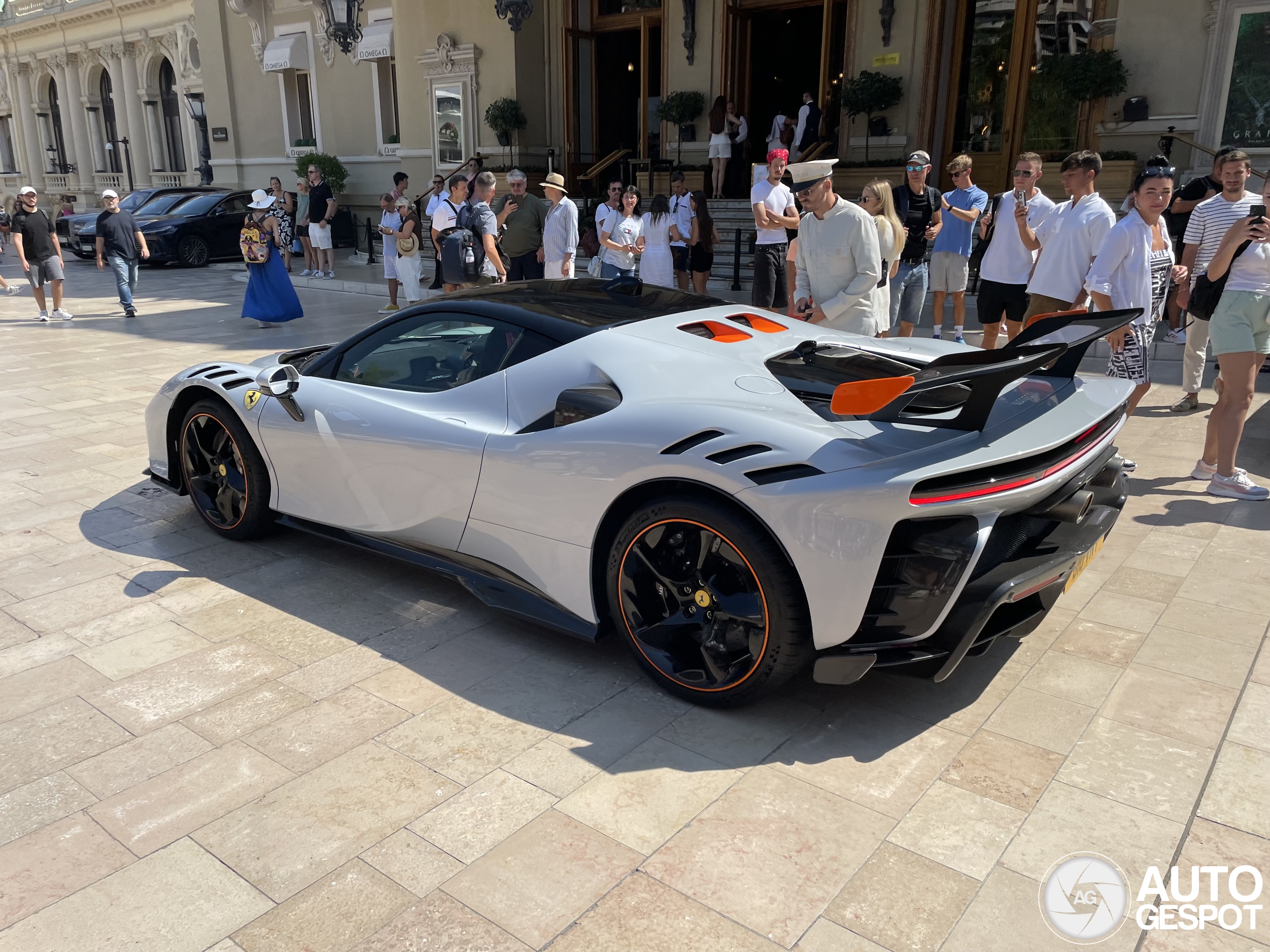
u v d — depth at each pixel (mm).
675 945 1946
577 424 2961
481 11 16719
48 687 3020
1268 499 4559
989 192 12914
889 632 2564
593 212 15484
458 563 3436
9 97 37438
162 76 31438
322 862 2207
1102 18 11633
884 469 2412
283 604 3627
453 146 17891
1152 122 11242
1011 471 2535
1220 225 5637
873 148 13297
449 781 2512
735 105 14938
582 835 2289
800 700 2908
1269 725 2713
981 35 12586
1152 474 5012
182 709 2883
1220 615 3400
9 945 1971
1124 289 4633
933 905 2051
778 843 2252
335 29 12672
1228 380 4484
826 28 13758
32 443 5957
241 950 1950
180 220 19219
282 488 3926
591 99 17422
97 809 2412
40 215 11344
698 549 2744
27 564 4020
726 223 13672
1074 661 3102
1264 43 10461
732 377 2977
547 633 3396
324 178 20594
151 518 4602
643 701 2916
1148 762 2555
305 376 3887
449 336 3518
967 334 8867
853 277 4609
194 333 10680
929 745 2654
